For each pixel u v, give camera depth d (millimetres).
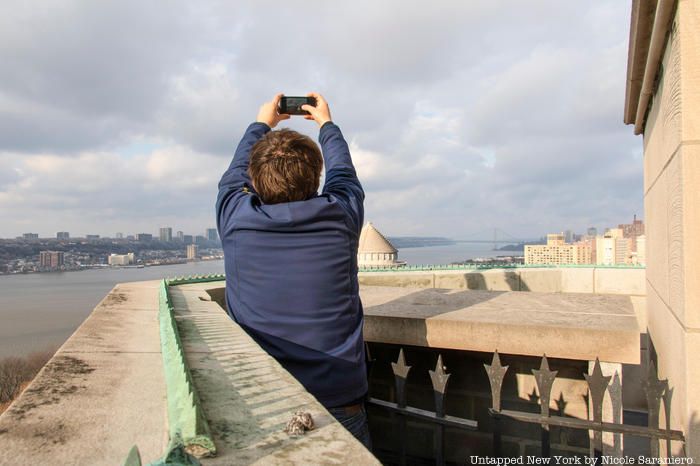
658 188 3256
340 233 2127
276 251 2082
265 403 1311
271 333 2061
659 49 2777
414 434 3959
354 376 2105
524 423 3566
